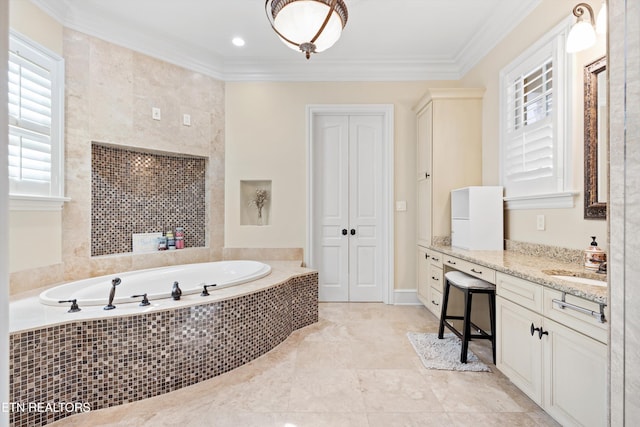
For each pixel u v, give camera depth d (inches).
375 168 148.9
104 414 66.1
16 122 86.1
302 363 87.7
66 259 101.8
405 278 144.2
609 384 30.2
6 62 20.1
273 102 144.3
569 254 78.5
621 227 28.8
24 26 87.4
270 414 65.7
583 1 74.6
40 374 62.4
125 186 124.7
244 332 88.0
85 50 105.5
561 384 55.9
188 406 68.6
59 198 97.0
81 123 104.7
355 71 141.2
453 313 111.3
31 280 89.7
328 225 149.6
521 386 67.3
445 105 121.3
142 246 128.1
